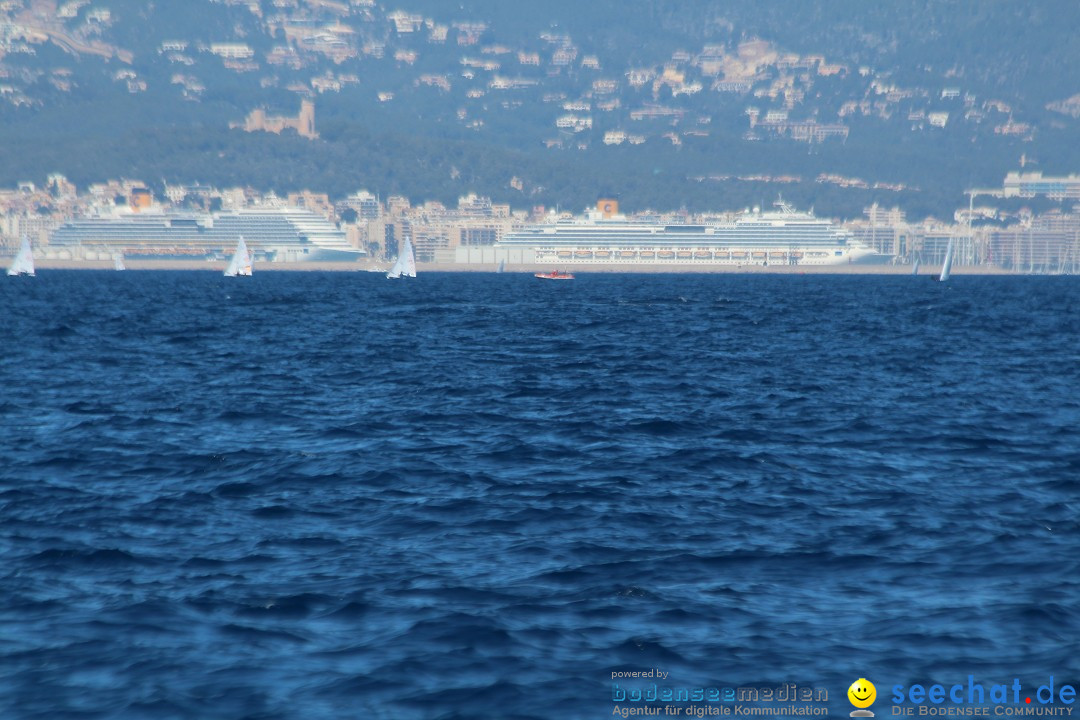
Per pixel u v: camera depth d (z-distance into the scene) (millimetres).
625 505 117125
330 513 114375
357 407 191750
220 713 69312
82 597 88375
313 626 82375
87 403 196750
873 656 77125
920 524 109875
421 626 81750
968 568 95375
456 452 147875
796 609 85688
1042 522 110875
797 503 118875
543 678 73688
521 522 110250
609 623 82562
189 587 90812
